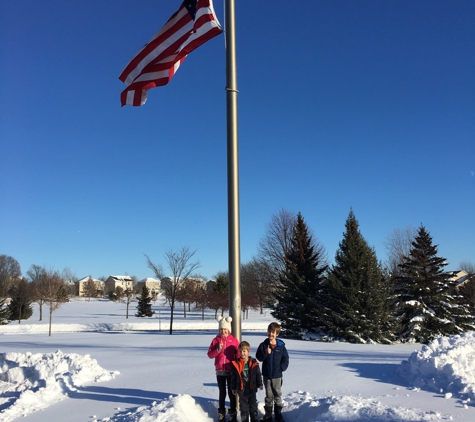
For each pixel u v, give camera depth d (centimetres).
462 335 1012
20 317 4756
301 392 710
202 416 611
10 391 839
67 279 13538
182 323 4131
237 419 605
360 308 2394
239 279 633
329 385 778
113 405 671
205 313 6550
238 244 634
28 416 635
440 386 722
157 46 742
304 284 2694
